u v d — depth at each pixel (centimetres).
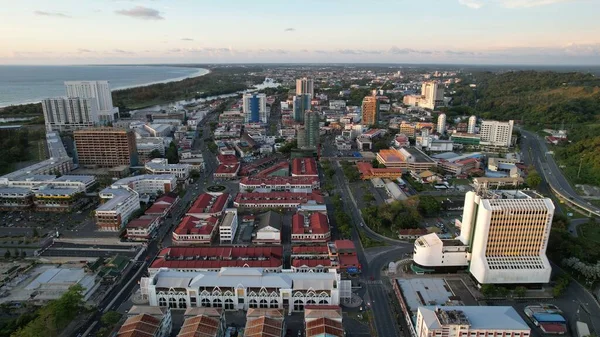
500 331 19738
